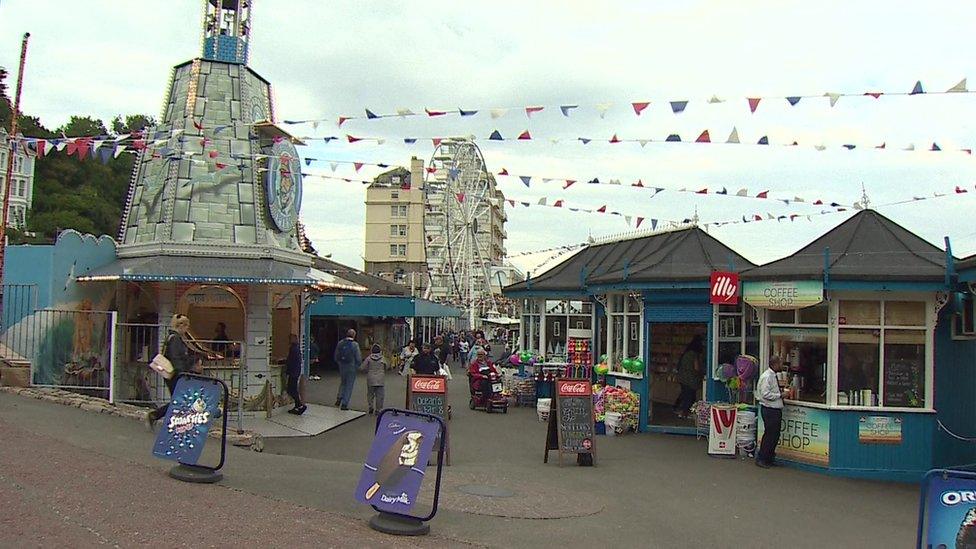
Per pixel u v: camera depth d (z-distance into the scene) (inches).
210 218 742.5
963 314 531.8
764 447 538.3
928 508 249.1
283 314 815.7
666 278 664.4
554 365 852.6
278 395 750.5
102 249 745.0
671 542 336.8
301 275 743.7
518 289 966.4
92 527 264.5
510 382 888.3
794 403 544.4
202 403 361.4
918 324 531.8
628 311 725.9
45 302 692.1
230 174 757.9
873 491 476.4
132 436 449.4
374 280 1643.7
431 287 2251.5
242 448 490.3
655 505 406.3
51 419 473.7
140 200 773.3
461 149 2153.1
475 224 2258.9
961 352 539.2
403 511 304.5
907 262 543.8
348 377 776.3
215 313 789.9
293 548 265.3
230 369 696.4
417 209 3681.1
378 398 757.9
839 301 532.4
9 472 327.3
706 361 671.8
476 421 740.7
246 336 719.7
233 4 804.0
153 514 287.4
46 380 669.3
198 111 763.4
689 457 565.3
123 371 706.2
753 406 582.9
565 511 376.5
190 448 354.6
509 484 435.8
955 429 539.2
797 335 561.3
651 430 677.9
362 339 1545.3
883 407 525.3
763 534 360.2
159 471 360.5
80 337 699.4
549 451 573.6
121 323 706.2
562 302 940.6
